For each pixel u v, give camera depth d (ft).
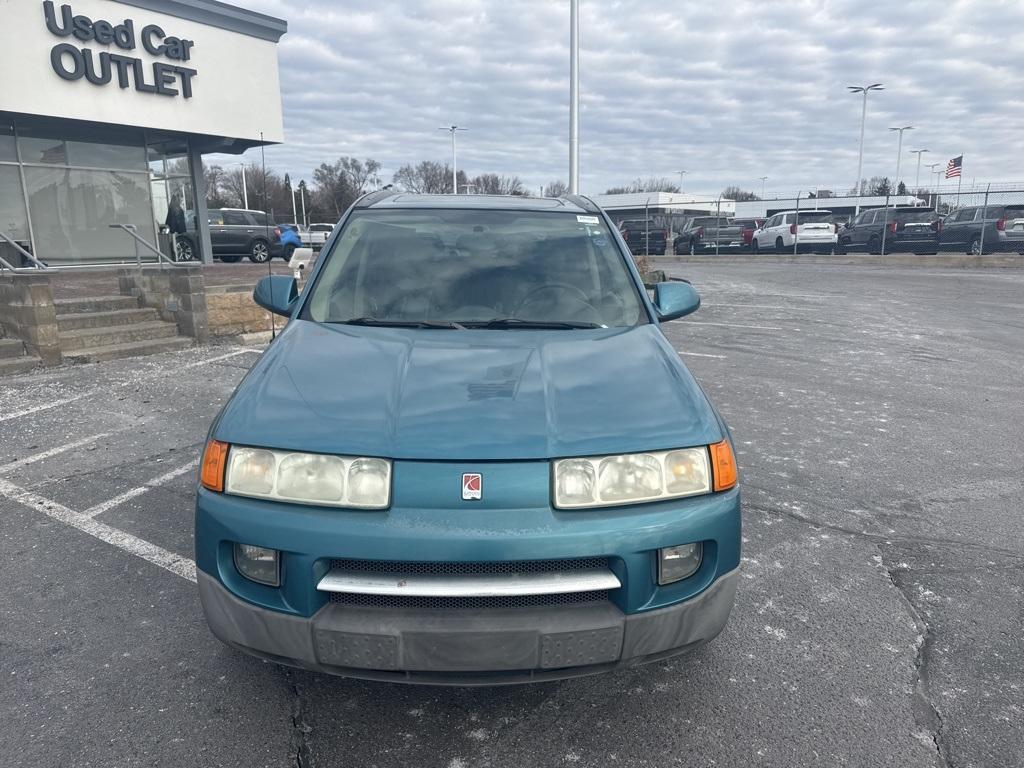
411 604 7.13
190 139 63.77
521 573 7.10
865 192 208.03
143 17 55.77
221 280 46.14
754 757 7.82
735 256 92.99
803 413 21.34
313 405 7.94
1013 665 9.48
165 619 10.36
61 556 12.25
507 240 12.26
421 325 10.51
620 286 11.66
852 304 46.44
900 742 8.06
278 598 7.25
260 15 63.36
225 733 8.09
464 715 8.43
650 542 7.22
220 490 7.54
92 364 27.17
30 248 54.75
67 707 8.48
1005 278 61.31
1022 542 13.06
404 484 7.11
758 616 10.57
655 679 9.11
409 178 250.16
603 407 8.04
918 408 21.95
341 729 8.18
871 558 12.39
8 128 52.80
